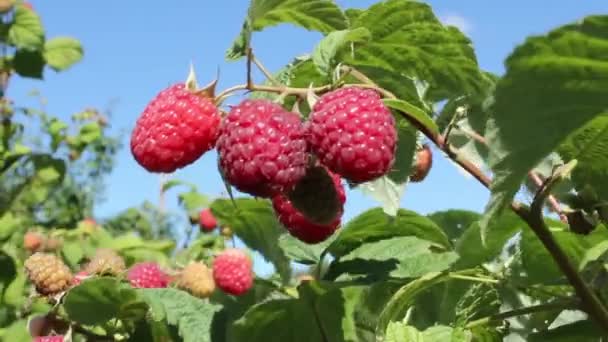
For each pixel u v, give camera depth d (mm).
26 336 509
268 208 415
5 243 683
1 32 882
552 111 275
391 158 297
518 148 276
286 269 422
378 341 323
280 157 294
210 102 310
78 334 402
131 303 385
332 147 293
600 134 304
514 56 271
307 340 378
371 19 338
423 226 388
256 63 315
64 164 899
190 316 385
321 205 302
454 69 344
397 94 348
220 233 624
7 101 887
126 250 623
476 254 353
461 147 368
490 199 281
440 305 372
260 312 367
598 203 309
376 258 382
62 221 1126
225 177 302
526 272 339
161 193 764
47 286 402
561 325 331
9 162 874
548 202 336
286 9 336
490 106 278
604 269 330
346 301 373
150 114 308
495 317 326
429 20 334
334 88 317
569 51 267
